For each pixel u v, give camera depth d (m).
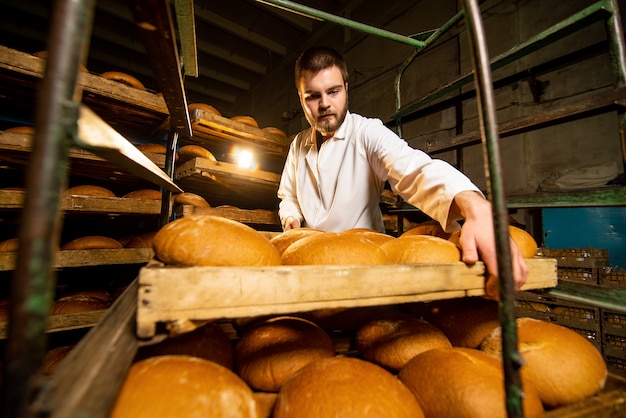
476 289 0.67
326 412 0.50
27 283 0.28
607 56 2.76
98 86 1.89
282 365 0.67
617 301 0.75
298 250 0.70
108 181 2.67
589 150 2.84
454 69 3.87
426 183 1.00
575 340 0.69
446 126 3.95
